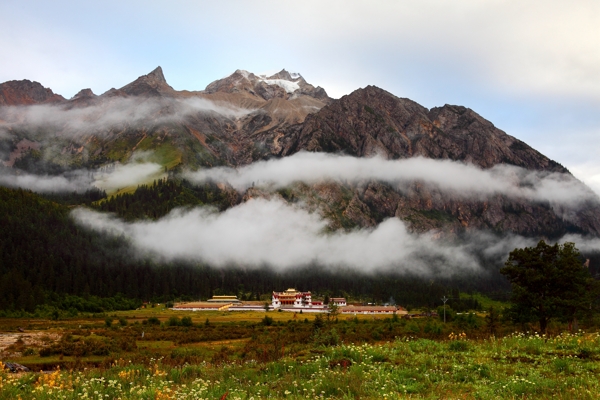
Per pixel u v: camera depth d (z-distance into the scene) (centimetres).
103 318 13962
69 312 14525
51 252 19775
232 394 2111
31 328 10394
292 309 19912
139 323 12550
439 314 14712
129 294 19625
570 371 2223
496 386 2036
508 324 8019
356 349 2855
